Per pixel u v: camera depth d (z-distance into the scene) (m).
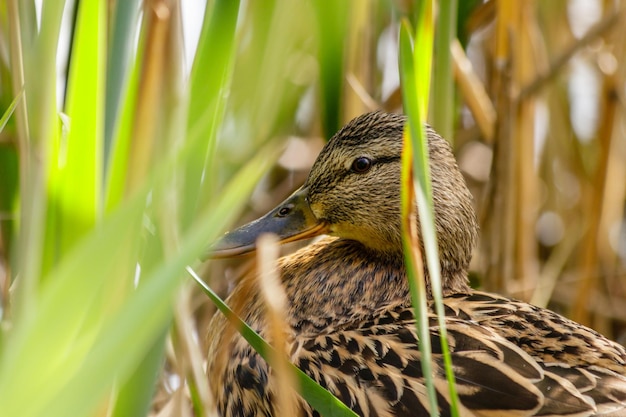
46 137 4.84
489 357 4.89
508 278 5.07
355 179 4.98
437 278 4.80
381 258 4.98
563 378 4.88
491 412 4.87
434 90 5.00
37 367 4.77
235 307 4.95
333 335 4.92
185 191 4.85
